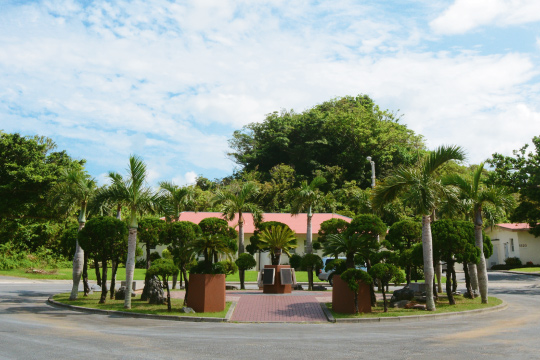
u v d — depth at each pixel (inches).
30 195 1172.5
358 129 2650.1
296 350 362.6
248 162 3061.0
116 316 605.0
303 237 1672.0
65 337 418.3
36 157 1176.2
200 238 655.1
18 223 1366.9
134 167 671.1
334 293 637.3
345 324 544.1
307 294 852.0
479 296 798.5
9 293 864.9
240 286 1050.1
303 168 2810.0
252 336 441.1
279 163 2987.2
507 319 565.0
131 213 673.6
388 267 617.3
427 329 487.8
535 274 1466.5
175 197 1034.7
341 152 2785.4
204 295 624.4
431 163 644.7
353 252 703.1
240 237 1133.7
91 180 800.3
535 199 1382.9
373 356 337.7
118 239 722.2
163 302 701.3
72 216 1290.6
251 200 2249.0
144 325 522.9
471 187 734.5
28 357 328.2
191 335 444.8
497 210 757.3
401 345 385.1
